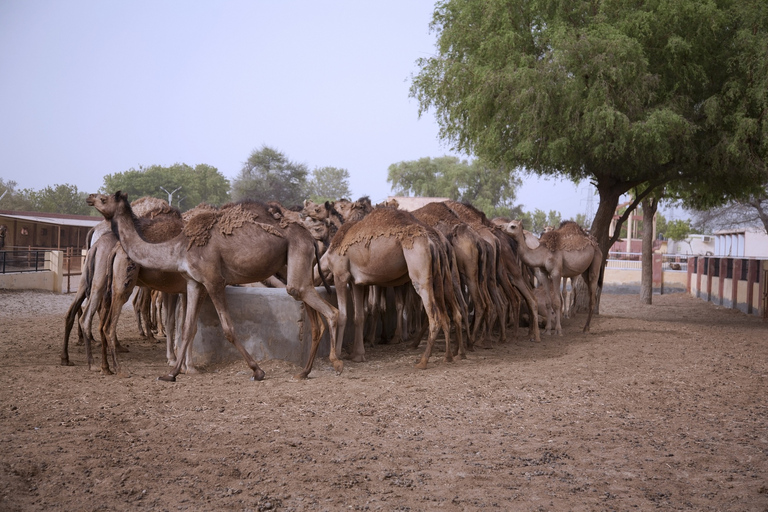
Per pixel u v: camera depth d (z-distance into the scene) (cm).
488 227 1381
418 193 9112
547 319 1507
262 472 524
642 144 1681
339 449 589
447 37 1925
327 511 454
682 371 1013
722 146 1750
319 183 13638
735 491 506
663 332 1552
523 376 947
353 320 1255
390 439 627
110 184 10450
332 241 1097
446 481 518
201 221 904
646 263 2816
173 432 623
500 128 1809
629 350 1228
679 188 2370
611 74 1625
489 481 520
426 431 659
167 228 927
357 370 1012
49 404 710
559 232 1509
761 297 2206
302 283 933
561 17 1795
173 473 515
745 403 808
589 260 1508
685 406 786
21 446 557
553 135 1756
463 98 1902
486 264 1321
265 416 691
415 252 1020
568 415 733
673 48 1677
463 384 882
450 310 1162
